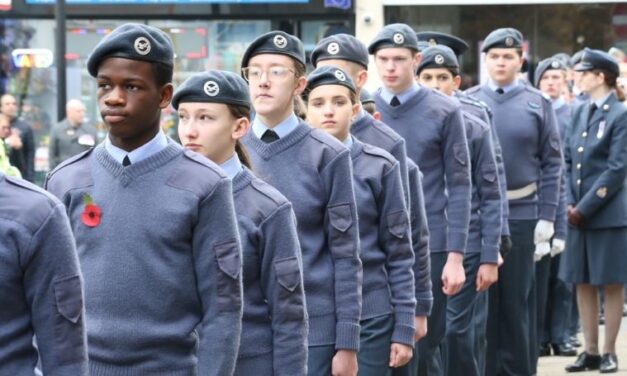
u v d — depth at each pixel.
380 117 10.32
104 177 5.73
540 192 12.58
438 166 10.32
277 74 7.46
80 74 20.33
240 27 20.36
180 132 6.55
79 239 5.71
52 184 5.82
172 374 5.68
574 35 20.59
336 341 7.51
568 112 15.70
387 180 8.32
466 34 20.58
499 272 12.24
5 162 7.31
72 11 20.31
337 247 7.53
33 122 20.53
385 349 8.35
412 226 8.96
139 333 5.63
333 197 7.51
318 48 9.02
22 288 4.74
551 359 14.49
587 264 13.15
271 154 7.52
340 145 7.57
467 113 11.16
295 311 6.54
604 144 13.10
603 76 13.15
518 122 12.49
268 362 6.59
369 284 8.31
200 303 5.73
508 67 12.58
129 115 5.58
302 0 20.30
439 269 10.30
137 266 5.64
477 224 11.12
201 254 5.67
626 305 17.62
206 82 6.46
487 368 12.21
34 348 4.81
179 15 20.33
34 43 20.53
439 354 10.55
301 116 8.04
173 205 5.64
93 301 5.66
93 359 5.65
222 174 5.72
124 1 20.31
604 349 13.27
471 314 11.15
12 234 4.68
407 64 10.24
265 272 6.54
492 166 11.08
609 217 13.03
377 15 20.39
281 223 6.53
